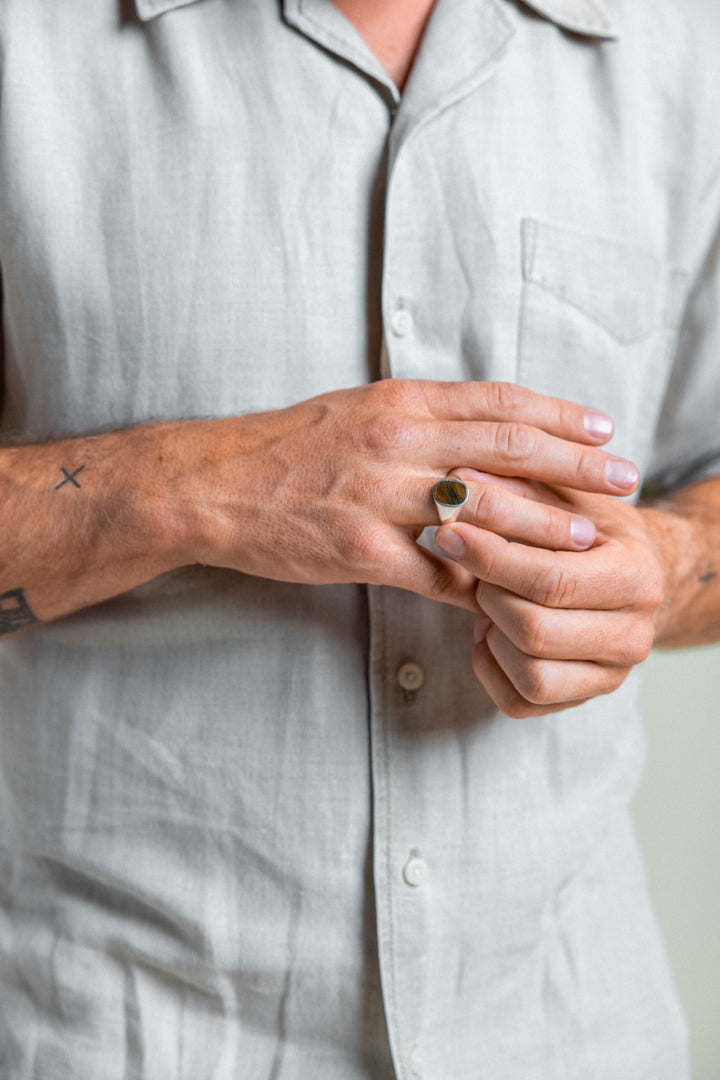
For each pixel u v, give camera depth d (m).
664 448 0.94
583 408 0.74
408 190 0.79
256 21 0.80
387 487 0.71
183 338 0.78
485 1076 0.81
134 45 0.79
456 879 0.80
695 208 0.87
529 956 0.83
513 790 0.81
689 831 1.48
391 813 0.78
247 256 0.78
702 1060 1.51
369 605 0.79
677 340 0.90
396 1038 0.78
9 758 0.83
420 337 0.80
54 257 0.78
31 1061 0.79
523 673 0.72
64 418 0.80
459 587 0.73
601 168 0.84
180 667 0.79
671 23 0.87
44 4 0.78
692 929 1.50
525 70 0.82
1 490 0.76
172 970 0.79
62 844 0.80
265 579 0.78
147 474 0.75
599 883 0.86
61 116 0.78
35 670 0.82
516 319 0.81
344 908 0.79
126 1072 0.79
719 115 0.86
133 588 0.79
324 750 0.78
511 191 0.81
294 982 0.79
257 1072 0.80
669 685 1.45
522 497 0.73
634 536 0.75
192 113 0.78
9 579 0.77
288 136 0.79
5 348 0.82
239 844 0.79
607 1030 0.85
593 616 0.72
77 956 0.80
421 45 0.81
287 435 0.74
